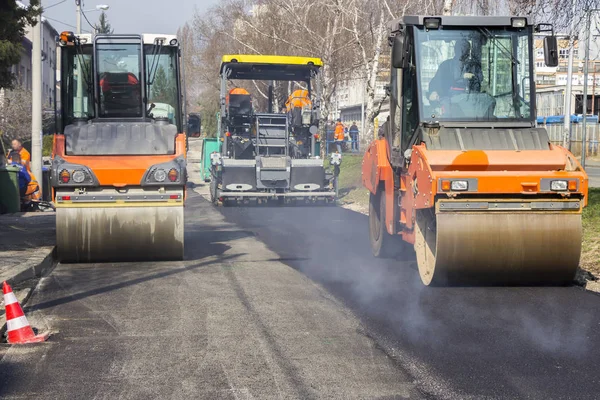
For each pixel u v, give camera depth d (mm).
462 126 9898
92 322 7699
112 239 11117
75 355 6562
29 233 14055
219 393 5609
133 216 11141
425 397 5535
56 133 12789
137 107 12656
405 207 10367
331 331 7344
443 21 10195
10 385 5805
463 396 5562
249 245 13430
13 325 7004
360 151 39438
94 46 12484
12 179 18906
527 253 9055
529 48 10273
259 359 6434
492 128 9961
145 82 12750
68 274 10469
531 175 8859
